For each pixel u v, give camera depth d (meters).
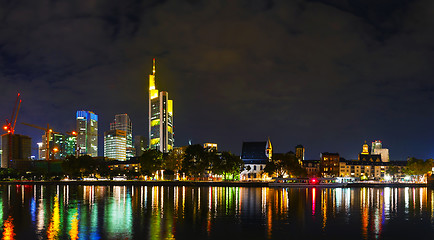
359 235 50.41
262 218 64.06
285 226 56.34
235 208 79.00
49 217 64.31
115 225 55.88
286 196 115.88
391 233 51.91
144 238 46.91
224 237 48.06
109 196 115.00
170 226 55.34
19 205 85.94
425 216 69.44
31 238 46.62
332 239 47.75
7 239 46.16
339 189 180.12
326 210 77.31
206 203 89.69
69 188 183.00
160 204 87.38
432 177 199.62
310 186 192.62
